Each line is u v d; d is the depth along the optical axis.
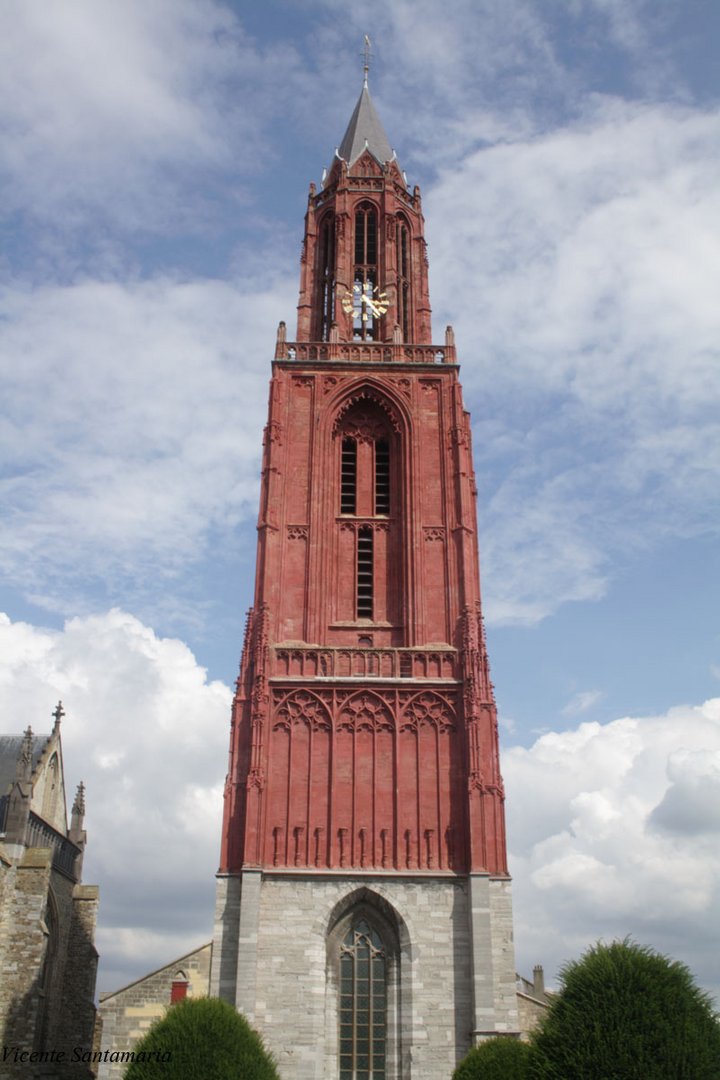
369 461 74.50
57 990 82.81
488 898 57.78
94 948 86.31
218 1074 41.34
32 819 77.19
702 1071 37.91
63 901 85.50
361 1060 55.41
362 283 85.94
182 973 74.38
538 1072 40.47
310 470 72.38
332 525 71.06
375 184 89.38
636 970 40.84
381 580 70.06
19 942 70.19
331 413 74.62
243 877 57.56
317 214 89.88
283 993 55.62
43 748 84.56
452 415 74.81
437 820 60.97
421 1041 54.84
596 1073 38.53
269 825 60.41
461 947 57.28
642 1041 38.69
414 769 62.38
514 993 56.06
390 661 65.62
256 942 56.19
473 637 66.06
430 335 84.31
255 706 62.66
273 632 66.44
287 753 62.56
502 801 61.44
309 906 57.94
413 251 88.31
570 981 41.84
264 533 69.06
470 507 71.94
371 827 60.72
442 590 68.75
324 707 63.75
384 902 58.44
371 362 76.25
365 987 57.22
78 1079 82.06
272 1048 54.25
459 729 63.53
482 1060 47.06
